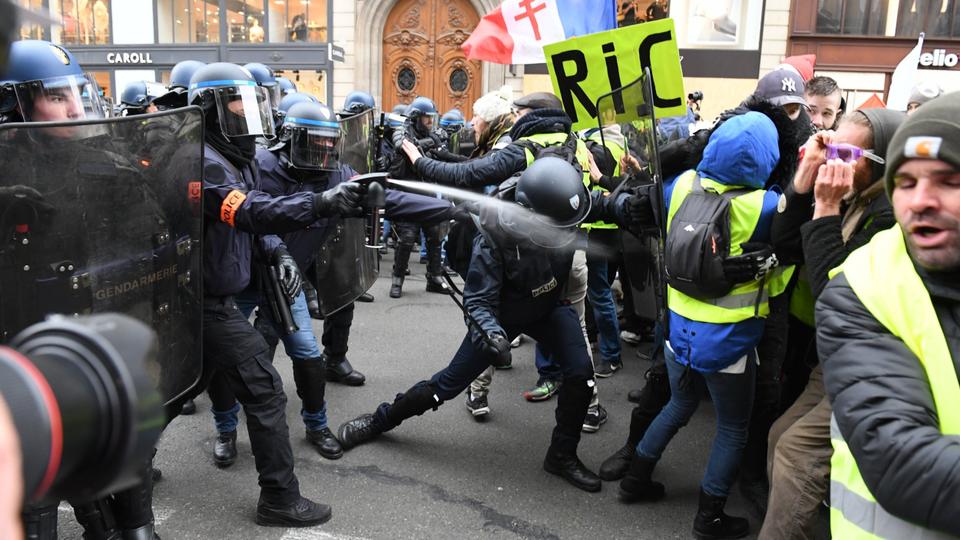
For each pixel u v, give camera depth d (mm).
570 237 2852
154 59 16609
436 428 3887
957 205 1146
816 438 2133
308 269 3762
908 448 1108
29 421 490
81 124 1926
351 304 4402
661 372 3221
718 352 2566
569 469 3283
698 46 14633
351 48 15969
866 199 2250
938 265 1186
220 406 3346
